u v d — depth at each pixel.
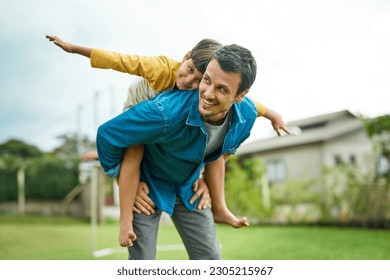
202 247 2.45
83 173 14.72
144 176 2.35
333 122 14.01
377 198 9.17
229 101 1.91
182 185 2.40
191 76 2.13
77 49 2.19
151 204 2.29
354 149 12.85
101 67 2.22
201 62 2.12
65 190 14.77
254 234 7.84
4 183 15.62
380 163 9.42
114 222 11.28
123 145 2.09
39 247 6.14
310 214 9.98
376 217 9.12
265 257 5.16
